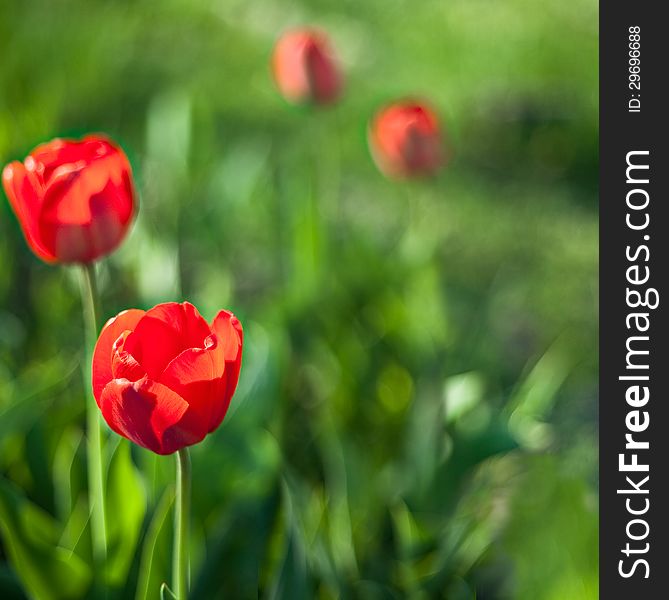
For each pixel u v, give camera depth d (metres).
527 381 1.68
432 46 3.59
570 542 1.55
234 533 1.35
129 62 2.89
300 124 2.93
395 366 1.65
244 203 1.82
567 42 3.52
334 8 3.77
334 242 1.78
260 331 1.57
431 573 1.42
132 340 1.15
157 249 1.65
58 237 1.26
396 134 1.70
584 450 1.78
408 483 1.52
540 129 3.13
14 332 1.67
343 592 1.36
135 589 1.31
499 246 2.55
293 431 1.64
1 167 1.70
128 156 1.66
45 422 1.45
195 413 1.14
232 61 3.24
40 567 1.29
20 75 2.11
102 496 1.29
